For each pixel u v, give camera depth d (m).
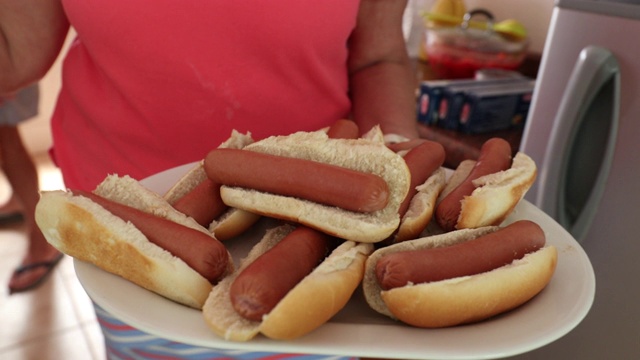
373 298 0.51
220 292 0.49
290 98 0.71
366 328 0.48
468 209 0.54
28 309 1.32
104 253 0.51
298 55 0.68
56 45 0.71
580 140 0.79
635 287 0.74
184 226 0.52
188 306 0.50
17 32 0.68
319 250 0.52
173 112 0.69
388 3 0.79
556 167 0.79
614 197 0.75
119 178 0.57
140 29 0.65
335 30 0.70
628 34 0.72
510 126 1.05
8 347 1.19
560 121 0.78
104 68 0.68
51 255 1.45
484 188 0.56
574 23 0.77
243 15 0.65
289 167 0.54
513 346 0.46
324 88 0.72
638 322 0.74
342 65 0.76
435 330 0.48
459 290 0.48
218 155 0.56
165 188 0.61
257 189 0.56
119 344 0.53
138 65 0.67
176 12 0.64
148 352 0.53
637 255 0.73
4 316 1.29
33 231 1.44
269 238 0.56
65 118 0.75
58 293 1.38
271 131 0.72
